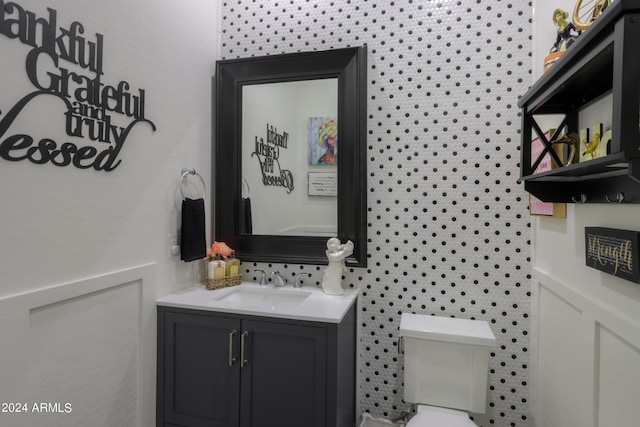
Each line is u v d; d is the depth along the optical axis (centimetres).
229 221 197
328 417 140
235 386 150
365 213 179
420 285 176
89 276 126
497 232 167
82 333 124
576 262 118
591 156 100
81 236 123
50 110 112
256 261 194
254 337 148
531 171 120
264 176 193
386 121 179
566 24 117
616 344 94
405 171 177
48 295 110
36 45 108
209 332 153
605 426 100
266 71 190
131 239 145
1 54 99
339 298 168
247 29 198
